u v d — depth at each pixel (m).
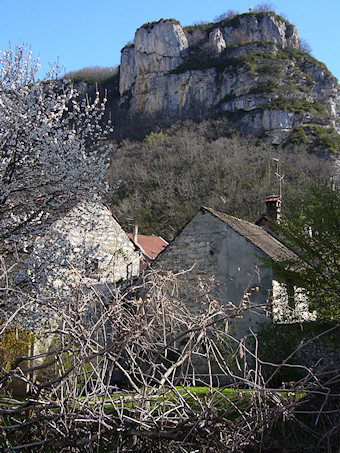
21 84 10.52
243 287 13.56
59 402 3.91
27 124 10.03
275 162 44.66
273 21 84.88
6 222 9.62
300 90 69.94
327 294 11.42
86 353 4.01
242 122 65.88
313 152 57.22
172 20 87.94
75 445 3.86
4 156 10.20
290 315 11.92
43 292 8.58
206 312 4.76
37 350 9.63
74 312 4.20
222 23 89.19
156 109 81.38
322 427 4.43
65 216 10.48
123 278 14.67
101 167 10.66
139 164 45.84
